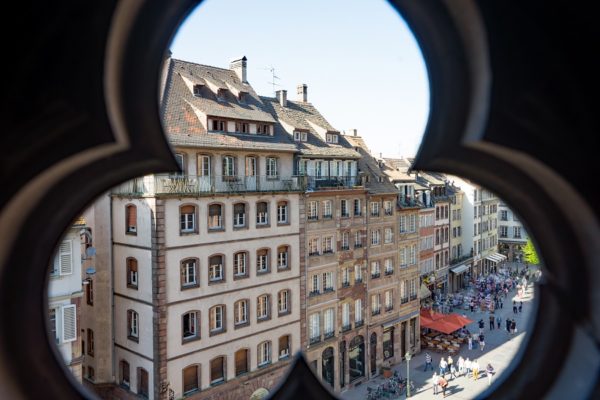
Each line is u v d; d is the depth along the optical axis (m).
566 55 1.77
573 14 1.72
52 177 1.83
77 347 17.66
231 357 24.62
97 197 2.07
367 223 32.50
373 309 33.03
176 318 22.58
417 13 1.93
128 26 1.78
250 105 28.59
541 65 1.79
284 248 27.38
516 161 1.92
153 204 21.77
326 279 29.83
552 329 2.02
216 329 24.17
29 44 1.66
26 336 1.91
